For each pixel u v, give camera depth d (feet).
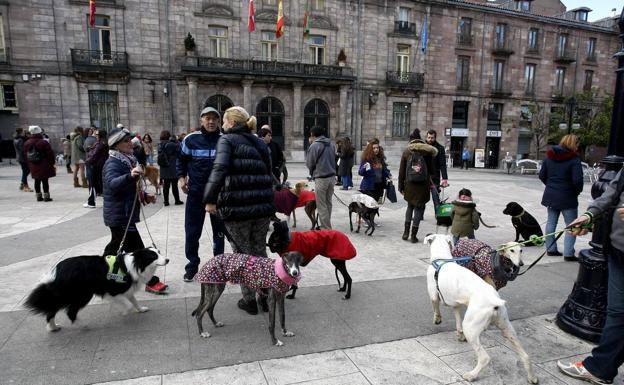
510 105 119.55
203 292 12.52
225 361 11.25
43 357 11.16
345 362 11.42
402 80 104.37
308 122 99.81
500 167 120.16
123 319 13.61
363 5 99.30
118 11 80.94
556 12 148.77
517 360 11.80
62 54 79.05
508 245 13.79
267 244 14.34
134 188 15.12
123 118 84.33
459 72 113.09
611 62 130.21
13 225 26.76
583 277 13.20
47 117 79.77
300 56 95.40
